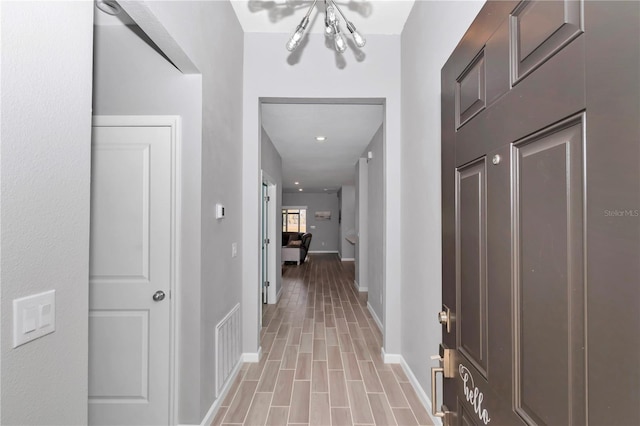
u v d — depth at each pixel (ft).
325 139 14.33
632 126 1.36
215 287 6.38
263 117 11.48
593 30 1.55
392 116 8.43
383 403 6.64
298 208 39.88
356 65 8.46
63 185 2.66
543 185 1.94
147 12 3.97
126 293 5.67
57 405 2.60
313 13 7.66
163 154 5.69
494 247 2.52
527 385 2.09
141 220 5.71
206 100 5.87
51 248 2.55
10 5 2.22
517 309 2.21
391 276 8.43
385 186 8.54
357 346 9.73
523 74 2.13
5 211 2.20
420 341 6.75
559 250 1.79
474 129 2.88
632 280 1.36
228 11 7.18
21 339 2.30
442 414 3.58
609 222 1.47
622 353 1.39
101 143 5.72
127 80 5.72
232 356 7.49
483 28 2.70
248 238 8.59
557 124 1.80
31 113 2.37
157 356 5.64
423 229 6.56
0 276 2.17
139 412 5.64
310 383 7.45
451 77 3.43
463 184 3.15
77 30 2.80
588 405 1.57
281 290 17.84
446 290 3.58
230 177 7.40
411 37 7.45
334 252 39.81
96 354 5.68
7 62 2.20
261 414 6.26
